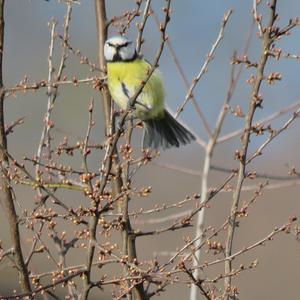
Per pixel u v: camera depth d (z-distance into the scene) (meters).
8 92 8.45
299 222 19.80
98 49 10.42
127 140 9.30
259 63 8.50
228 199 19.20
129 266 8.26
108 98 10.12
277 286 18.38
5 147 8.45
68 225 13.32
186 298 15.23
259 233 19.67
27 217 8.27
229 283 8.27
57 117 23.97
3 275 16.09
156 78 11.05
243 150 8.59
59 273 8.37
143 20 9.01
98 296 14.33
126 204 8.63
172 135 11.50
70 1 9.51
